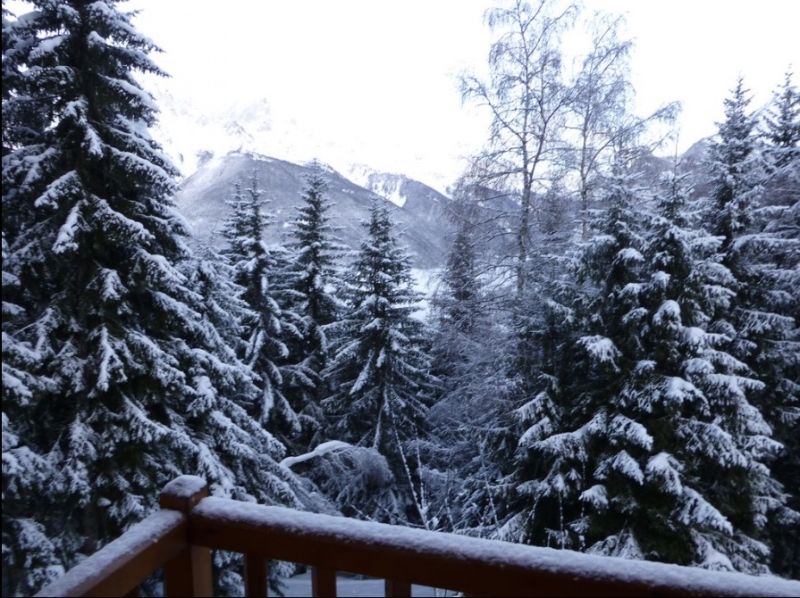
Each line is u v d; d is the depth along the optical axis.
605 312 8.42
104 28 5.25
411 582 1.29
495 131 13.17
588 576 1.17
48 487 4.66
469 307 12.96
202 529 1.45
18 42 4.53
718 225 10.62
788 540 9.45
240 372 8.12
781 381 10.09
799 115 12.23
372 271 12.97
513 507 8.88
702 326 8.15
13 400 3.70
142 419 5.66
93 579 1.17
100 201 5.11
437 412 12.50
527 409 8.59
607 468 7.56
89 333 5.45
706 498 7.84
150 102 5.56
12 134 4.14
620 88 12.66
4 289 4.07
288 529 1.37
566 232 12.21
